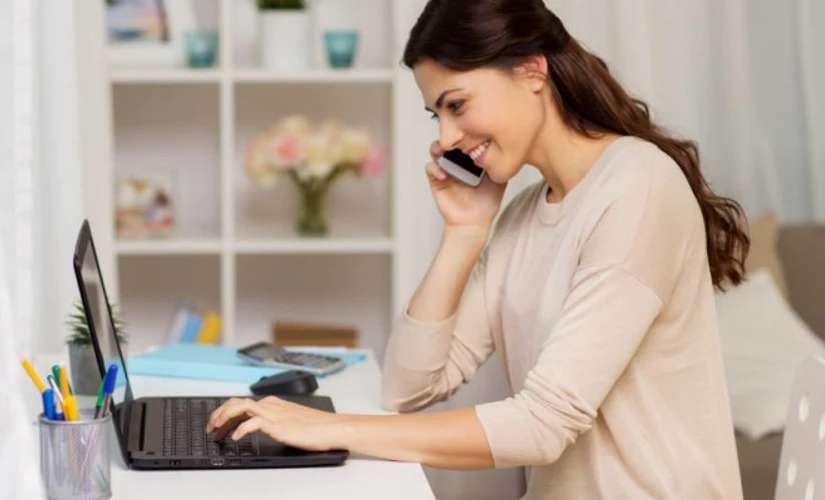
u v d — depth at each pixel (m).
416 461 1.67
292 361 2.24
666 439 1.80
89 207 3.27
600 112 1.86
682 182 1.79
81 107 3.24
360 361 2.38
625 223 1.73
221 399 1.99
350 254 4.01
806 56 3.88
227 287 3.60
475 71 1.78
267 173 3.62
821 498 1.71
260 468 1.63
